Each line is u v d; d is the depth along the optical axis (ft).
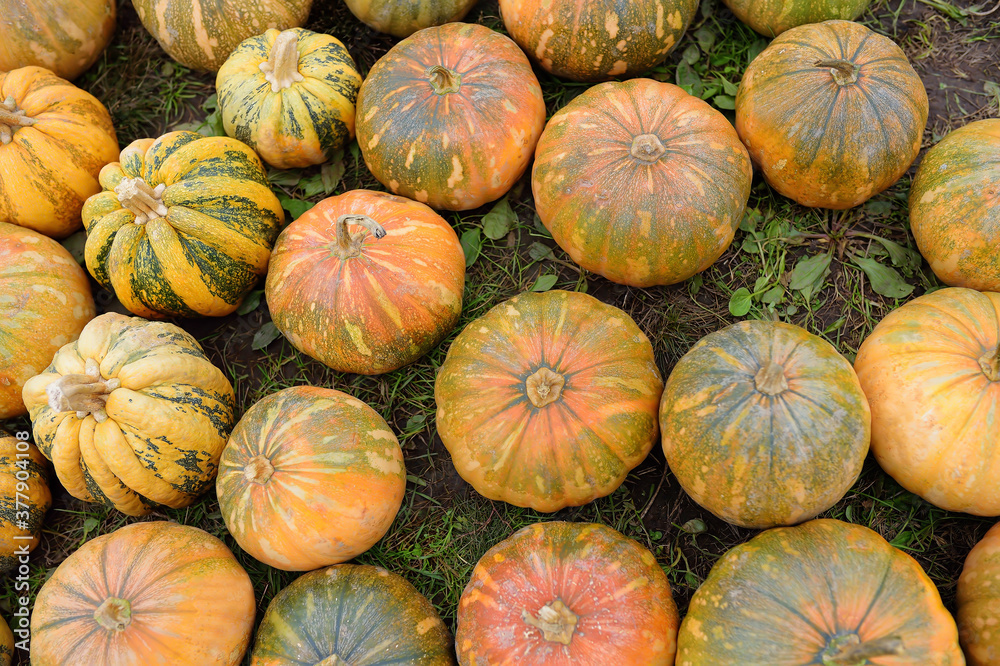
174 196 3.82
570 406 3.56
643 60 4.03
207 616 3.57
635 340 3.73
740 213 3.80
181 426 3.68
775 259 4.11
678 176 3.67
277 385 4.15
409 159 3.89
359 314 3.75
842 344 4.03
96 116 4.17
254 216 3.96
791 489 3.39
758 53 4.27
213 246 3.87
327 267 3.76
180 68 4.50
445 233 3.92
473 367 3.66
